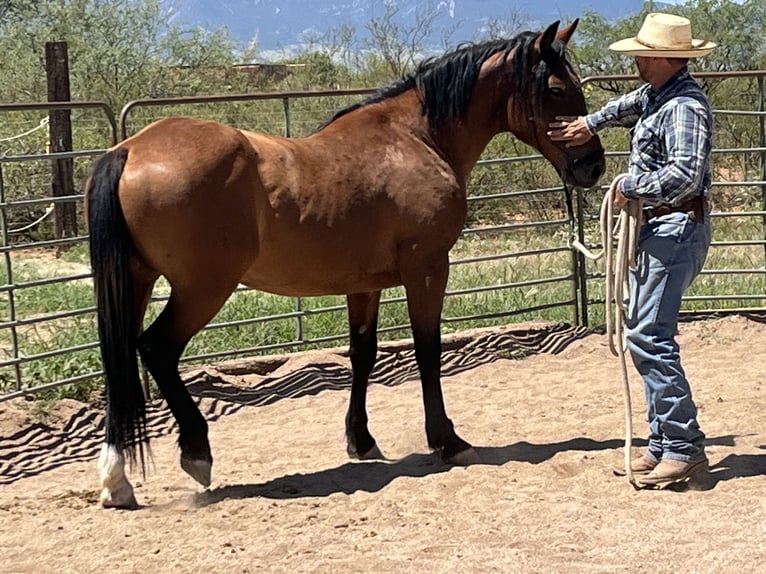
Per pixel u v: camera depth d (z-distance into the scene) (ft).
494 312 29.76
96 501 16.58
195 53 72.28
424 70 18.15
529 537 14.10
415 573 12.92
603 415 21.24
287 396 24.04
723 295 30.63
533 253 27.61
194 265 15.47
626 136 47.67
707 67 58.44
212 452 19.85
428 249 17.46
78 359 24.43
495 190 44.34
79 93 61.21
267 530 14.78
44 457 20.13
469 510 15.30
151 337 15.75
